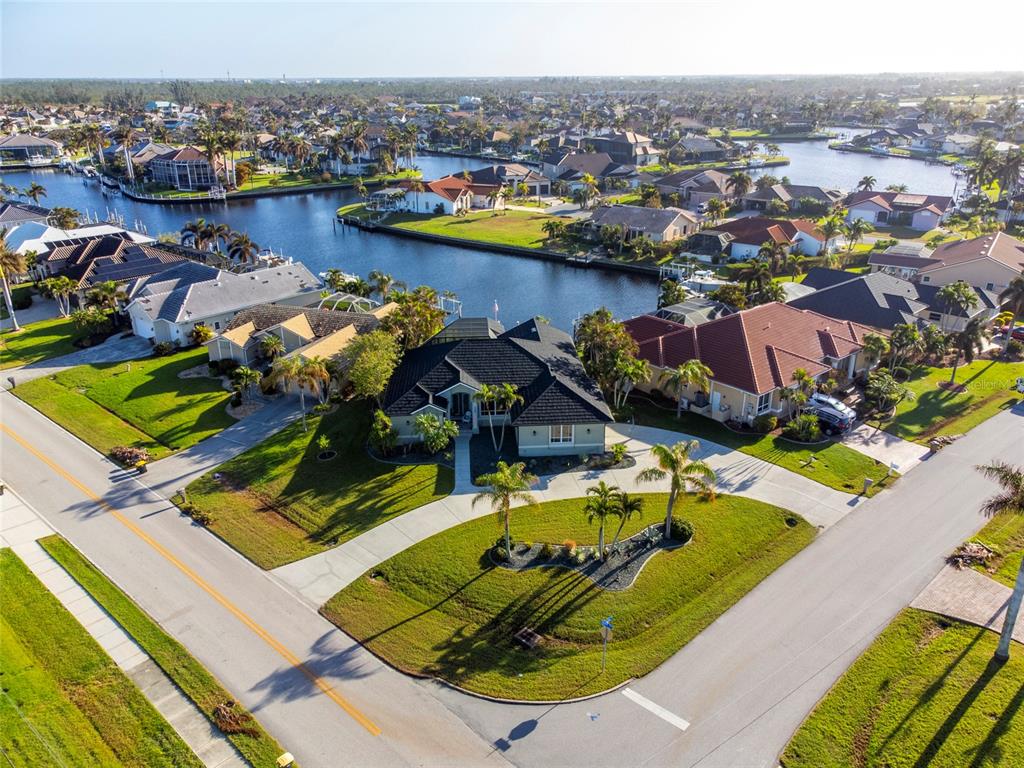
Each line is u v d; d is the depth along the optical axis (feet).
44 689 101.55
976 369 220.84
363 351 186.39
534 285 350.84
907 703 97.30
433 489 152.66
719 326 200.34
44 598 120.57
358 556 130.52
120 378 216.54
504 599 118.52
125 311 264.52
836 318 242.37
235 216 522.06
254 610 117.39
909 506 145.48
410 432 173.27
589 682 101.81
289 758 89.45
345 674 103.86
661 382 198.39
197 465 164.96
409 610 116.67
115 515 145.59
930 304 260.21
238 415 190.19
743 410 182.39
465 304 321.11
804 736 92.58
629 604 117.19
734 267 355.97
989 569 125.49
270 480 157.38
